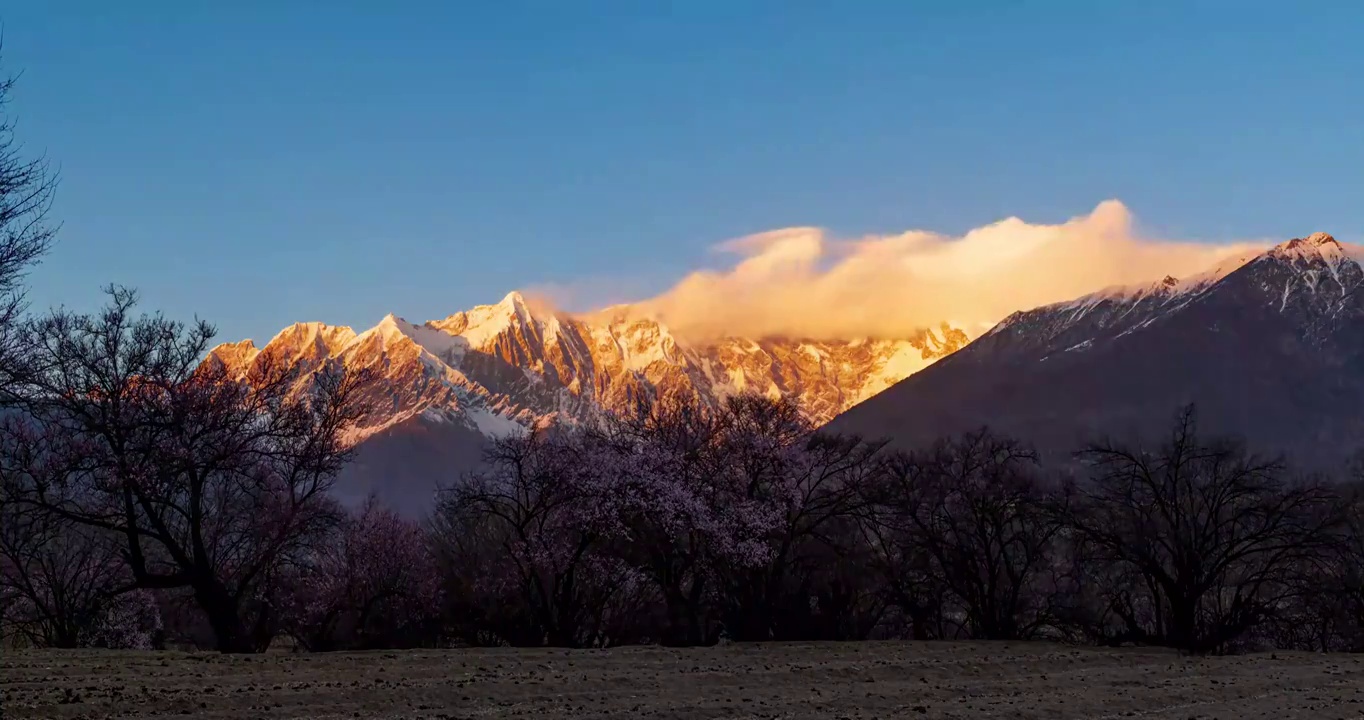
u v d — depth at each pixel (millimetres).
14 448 47500
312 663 35938
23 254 30828
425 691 29891
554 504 59562
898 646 50438
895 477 67875
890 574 65125
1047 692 35906
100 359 48000
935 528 66562
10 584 55281
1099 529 63969
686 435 67312
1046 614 65250
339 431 55125
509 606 60719
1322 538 60312
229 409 50062
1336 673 44062
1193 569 61188
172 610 65625
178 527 54625
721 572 61469
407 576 63781
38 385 44312
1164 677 41688
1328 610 62500
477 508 61906
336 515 54344
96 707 25828
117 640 60750
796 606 64188
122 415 47719
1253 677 42125
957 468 68625
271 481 53469
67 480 47938
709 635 64500
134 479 46781
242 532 53781
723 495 64625
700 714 28438
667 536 61094
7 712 24484
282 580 59312
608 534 59125
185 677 31469
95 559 59906
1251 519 63625
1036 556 65688
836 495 65375
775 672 37188
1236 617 62188
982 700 33375
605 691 31734
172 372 49531
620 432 67000
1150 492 64750
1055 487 75625
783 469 64500
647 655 41844
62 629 54844
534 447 61469
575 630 61750
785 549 62844
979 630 67250
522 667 36438
